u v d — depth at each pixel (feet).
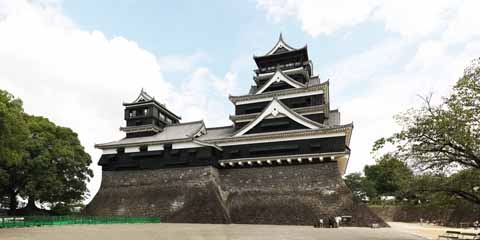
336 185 100.27
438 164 46.68
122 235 57.62
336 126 105.50
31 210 122.93
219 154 120.98
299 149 109.09
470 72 44.09
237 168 117.50
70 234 59.11
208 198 108.06
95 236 55.47
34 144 110.11
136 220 104.53
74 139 129.59
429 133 45.60
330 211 96.17
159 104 144.36
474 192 46.91
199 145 119.03
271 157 109.91
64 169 120.57
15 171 110.11
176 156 121.80
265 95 128.26
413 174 48.44
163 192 116.98
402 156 48.83
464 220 100.78
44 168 111.86
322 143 106.83
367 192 191.93
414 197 53.21
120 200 121.39
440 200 50.55
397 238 57.93
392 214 159.74
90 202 125.18
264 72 146.30
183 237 55.06
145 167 125.49
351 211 93.86
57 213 124.98
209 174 113.80
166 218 109.60
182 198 112.37
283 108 116.37
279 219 99.71
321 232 69.21
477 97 42.65
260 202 106.42
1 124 66.74
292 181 107.14
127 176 127.03
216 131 140.67
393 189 177.88
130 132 140.56
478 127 41.32
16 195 121.80
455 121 42.91
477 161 42.96
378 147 50.44
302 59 142.51
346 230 76.64
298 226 91.56
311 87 121.39
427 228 98.94
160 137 133.08
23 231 65.77
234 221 104.63
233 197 111.96
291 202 102.53
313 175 105.19
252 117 126.93
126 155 130.21
